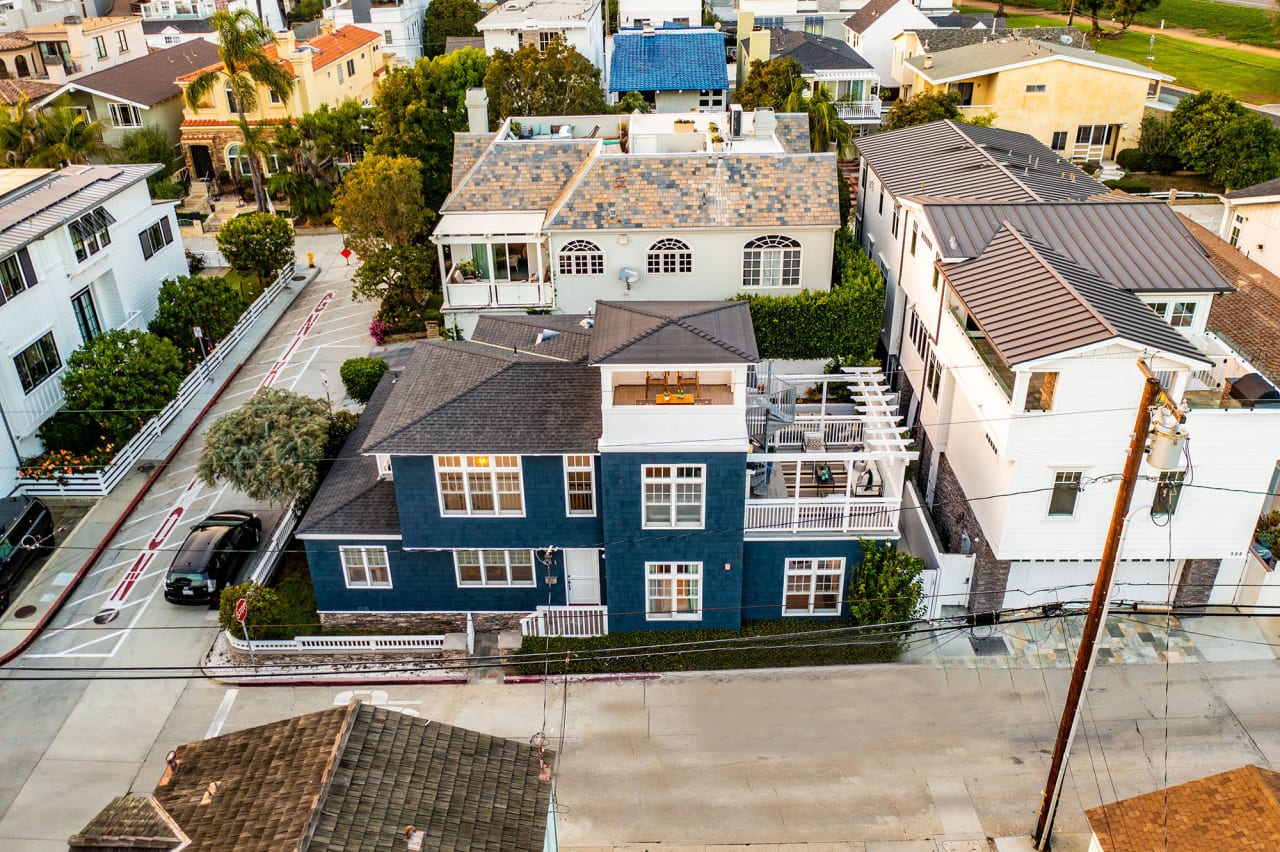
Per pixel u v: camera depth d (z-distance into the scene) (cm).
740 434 2453
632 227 3684
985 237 2914
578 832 2209
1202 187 5997
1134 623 2777
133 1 9269
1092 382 2298
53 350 3616
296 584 2972
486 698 2597
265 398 3062
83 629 2820
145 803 1716
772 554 2675
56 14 8350
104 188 3959
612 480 2503
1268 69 8531
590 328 2881
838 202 3731
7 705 2578
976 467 2722
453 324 3975
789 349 3716
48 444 3444
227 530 2994
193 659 2719
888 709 2534
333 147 5728
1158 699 2530
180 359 4016
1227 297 3659
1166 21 10681
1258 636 2725
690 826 2223
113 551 3130
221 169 6228
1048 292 2494
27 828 2230
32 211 3600
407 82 4906
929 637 2752
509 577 2764
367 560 2728
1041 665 2658
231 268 5097
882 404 2955
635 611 2717
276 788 1670
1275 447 2395
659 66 6338
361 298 4812
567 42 6631
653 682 2636
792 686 2614
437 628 2820
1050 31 7856
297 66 6106
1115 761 2358
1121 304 2489
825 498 2603
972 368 2691
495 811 1694
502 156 4088
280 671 2656
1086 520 2492
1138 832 1875
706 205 3709
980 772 2347
